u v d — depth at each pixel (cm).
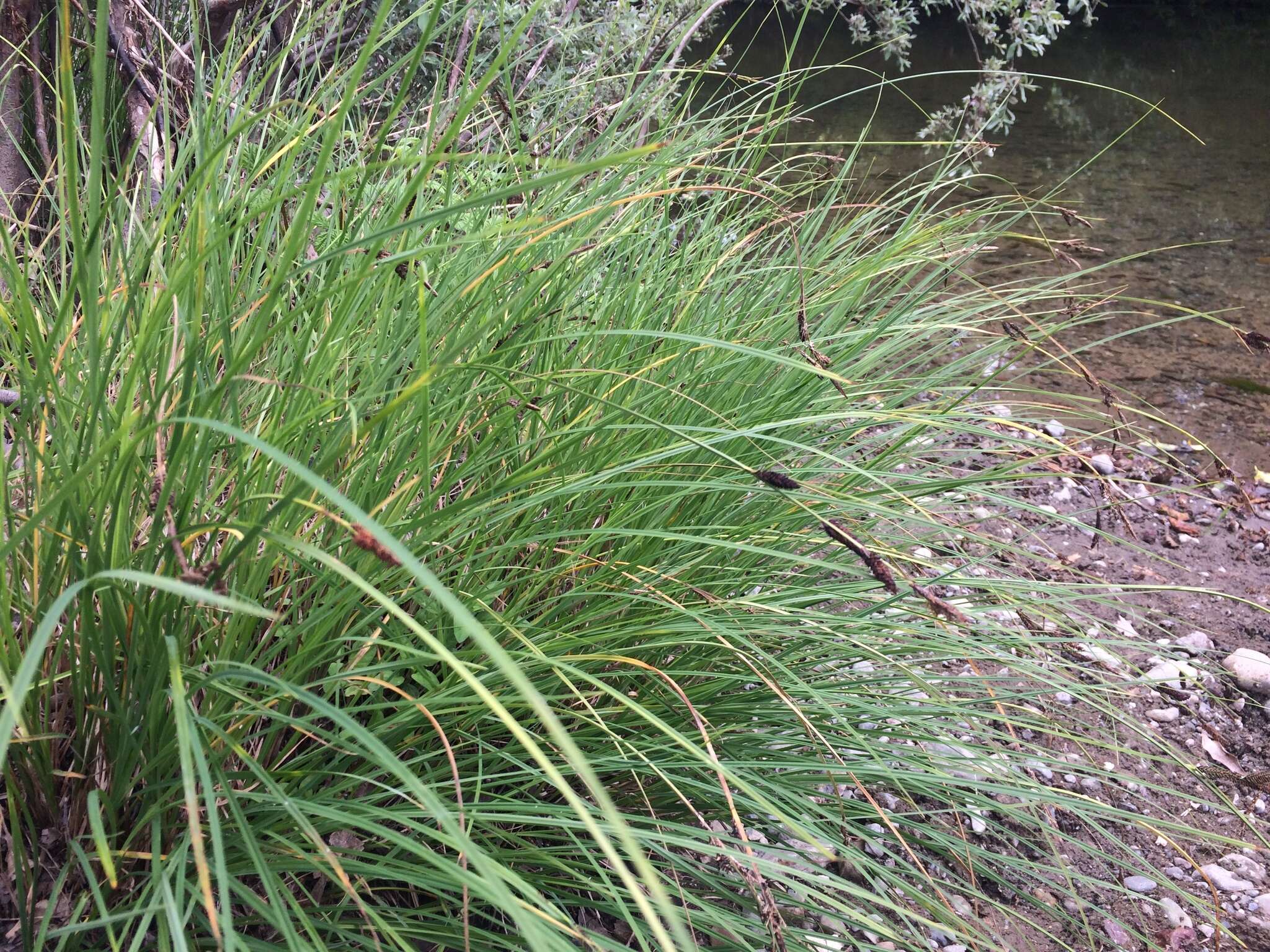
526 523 82
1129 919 100
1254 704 132
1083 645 123
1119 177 412
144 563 61
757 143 106
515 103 105
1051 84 650
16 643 64
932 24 888
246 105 72
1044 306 270
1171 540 170
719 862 90
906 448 103
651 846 75
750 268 105
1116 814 90
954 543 104
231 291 74
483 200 54
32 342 63
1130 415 214
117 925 67
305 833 61
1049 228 339
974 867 93
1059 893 102
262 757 71
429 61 136
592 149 90
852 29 171
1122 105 580
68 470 63
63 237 77
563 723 79
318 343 70
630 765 75
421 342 63
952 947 93
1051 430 197
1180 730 126
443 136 58
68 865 64
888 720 103
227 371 60
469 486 81
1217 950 89
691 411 87
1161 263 307
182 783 65
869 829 98
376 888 76
